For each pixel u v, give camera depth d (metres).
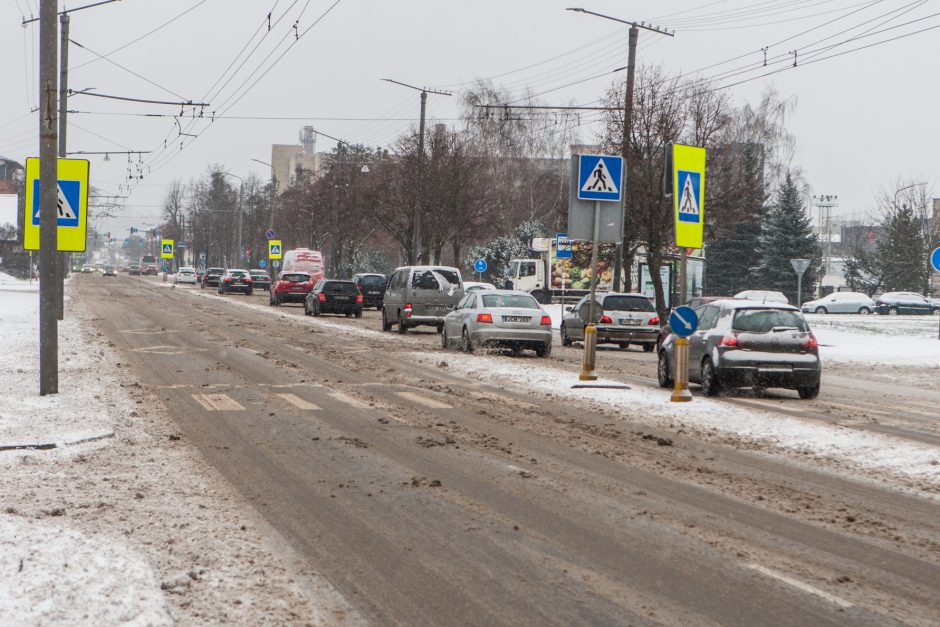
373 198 113.81
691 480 17.02
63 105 57.28
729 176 69.12
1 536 11.96
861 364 48.31
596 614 9.85
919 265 138.12
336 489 15.73
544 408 26.55
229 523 13.34
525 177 134.62
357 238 138.12
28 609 9.33
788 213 130.62
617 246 59.69
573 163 32.16
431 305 59.97
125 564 10.95
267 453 18.91
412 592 10.51
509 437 21.39
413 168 101.00
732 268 138.12
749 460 19.22
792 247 130.75
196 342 47.38
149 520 13.34
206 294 128.50
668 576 11.20
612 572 11.34
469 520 13.77
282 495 15.20
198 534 12.68
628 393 30.30
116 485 15.62
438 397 28.44
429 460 18.44
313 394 28.52
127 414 23.42
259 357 40.34
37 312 67.12
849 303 119.12
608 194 32.31
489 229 107.88
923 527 13.88
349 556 11.87
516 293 46.12
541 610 9.96
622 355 50.81
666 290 105.81
